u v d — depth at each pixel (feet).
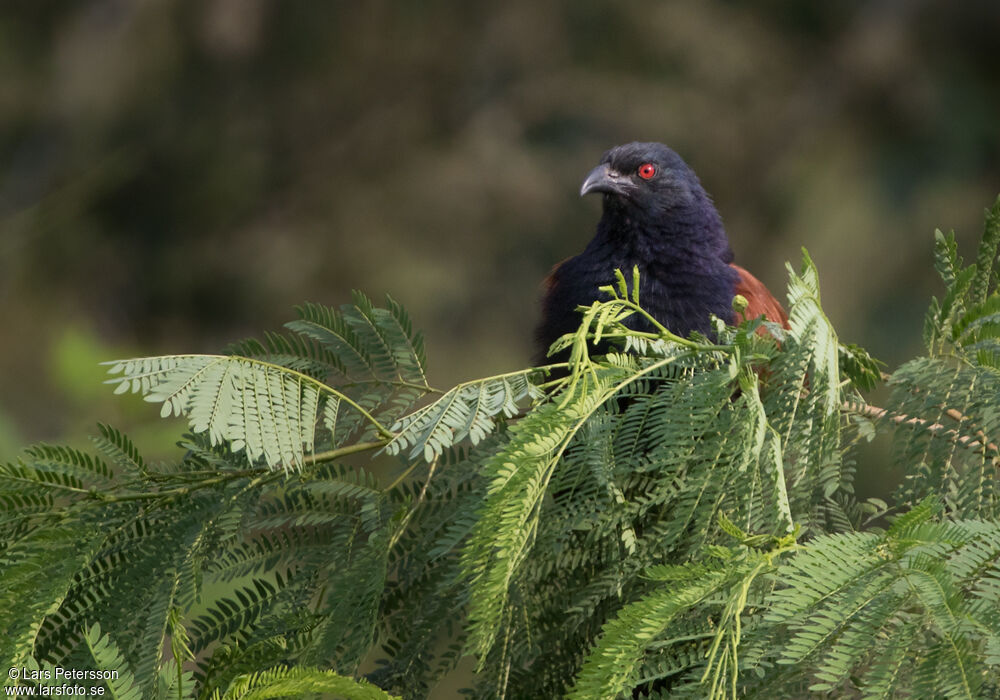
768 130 66.69
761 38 68.64
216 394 12.54
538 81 68.74
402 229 65.67
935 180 62.80
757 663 10.93
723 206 66.39
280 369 13.21
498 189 65.10
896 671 9.74
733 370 12.66
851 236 61.67
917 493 13.62
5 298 62.85
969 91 65.87
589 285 25.17
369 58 70.23
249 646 13.30
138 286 67.36
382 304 62.90
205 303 67.15
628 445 13.24
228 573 14.78
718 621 11.68
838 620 10.07
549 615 14.51
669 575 10.81
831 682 9.75
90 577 13.88
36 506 13.79
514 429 11.46
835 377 13.37
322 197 68.69
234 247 67.97
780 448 12.44
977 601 10.01
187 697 11.65
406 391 15.24
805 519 13.85
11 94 69.82
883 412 14.60
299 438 12.75
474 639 11.09
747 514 12.19
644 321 24.64
